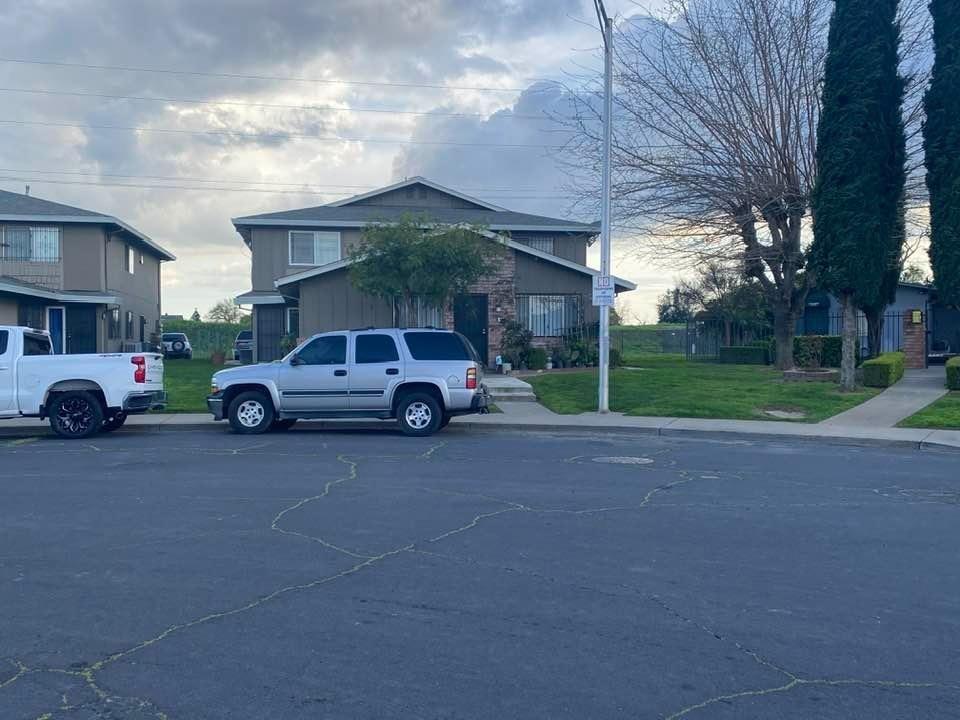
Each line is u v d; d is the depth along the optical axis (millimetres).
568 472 12727
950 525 9641
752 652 5973
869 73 21500
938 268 22953
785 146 25266
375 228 25188
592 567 7875
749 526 9492
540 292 29406
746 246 26469
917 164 24984
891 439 16453
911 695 5328
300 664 5711
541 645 6055
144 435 17328
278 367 17234
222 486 11492
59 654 5875
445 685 5402
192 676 5523
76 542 8672
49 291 32750
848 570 7891
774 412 19875
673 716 5020
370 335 17219
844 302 22297
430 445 15570
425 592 7148
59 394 16766
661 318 61656
